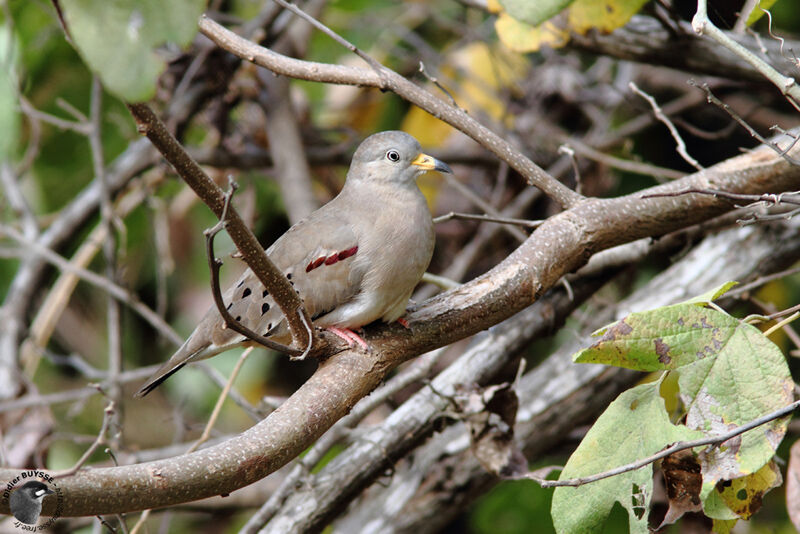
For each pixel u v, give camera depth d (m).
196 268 14.45
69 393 10.97
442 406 9.37
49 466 12.39
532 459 10.76
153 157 12.38
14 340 12.17
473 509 12.66
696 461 6.46
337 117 14.80
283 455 6.39
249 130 13.26
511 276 7.74
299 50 13.12
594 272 10.02
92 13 4.28
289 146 12.30
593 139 13.26
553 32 9.63
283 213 14.55
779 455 10.77
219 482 6.00
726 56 9.98
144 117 5.09
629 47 10.13
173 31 4.38
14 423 11.41
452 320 7.64
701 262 10.24
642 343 6.46
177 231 14.38
